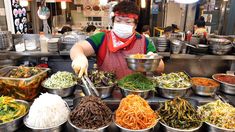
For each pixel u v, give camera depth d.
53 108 1.25
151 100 1.59
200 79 2.09
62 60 2.91
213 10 4.79
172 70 2.92
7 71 1.85
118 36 1.89
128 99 1.31
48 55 2.73
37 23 4.66
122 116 1.21
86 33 3.12
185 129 1.20
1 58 2.70
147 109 1.25
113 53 1.92
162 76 1.89
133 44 1.94
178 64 2.90
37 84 1.70
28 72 1.79
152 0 5.12
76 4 5.29
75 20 5.41
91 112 1.19
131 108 1.22
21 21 4.31
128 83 1.63
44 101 1.27
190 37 2.94
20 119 1.27
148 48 1.98
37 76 1.72
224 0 4.55
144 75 1.78
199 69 2.94
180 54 2.64
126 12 1.77
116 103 1.51
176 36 2.99
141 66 1.42
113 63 1.94
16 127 1.25
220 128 1.21
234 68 2.88
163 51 2.65
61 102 1.33
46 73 1.91
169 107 1.33
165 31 3.67
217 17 4.78
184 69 2.93
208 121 1.29
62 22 5.31
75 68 1.37
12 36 2.94
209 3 4.83
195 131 1.21
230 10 4.52
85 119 1.18
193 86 1.79
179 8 5.14
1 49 2.68
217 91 1.93
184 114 1.27
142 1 4.02
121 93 1.65
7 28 4.11
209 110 1.37
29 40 2.91
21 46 2.72
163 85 1.68
